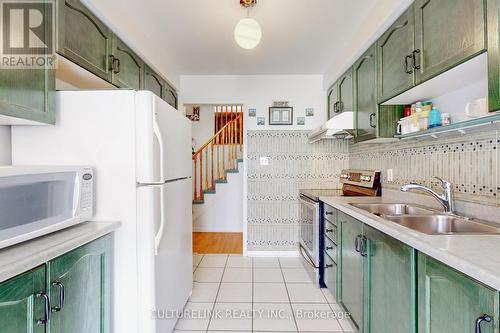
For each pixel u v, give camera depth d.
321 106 3.64
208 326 2.07
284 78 3.65
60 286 1.11
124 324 1.53
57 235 1.26
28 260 0.95
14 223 1.06
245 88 3.65
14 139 1.54
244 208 3.71
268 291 2.65
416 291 1.15
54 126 1.54
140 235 1.54
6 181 1.03
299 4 2.03
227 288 2.71
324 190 3.47
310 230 2.98
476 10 1.17
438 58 1.43
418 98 1.97
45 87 1.40
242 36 1.92
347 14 2.16
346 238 2.06
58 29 1.41
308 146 3.66
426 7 1.52
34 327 0.98
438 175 1.89
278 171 3.68
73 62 1.53
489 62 1.10
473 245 1.04
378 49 2.12
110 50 1.90
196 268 3.25
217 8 2.07
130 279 1.53
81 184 1.41
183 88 3.64
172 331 1.96
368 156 3.02
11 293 0.89
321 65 3.30
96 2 1.65
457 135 1.71
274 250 3.71
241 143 5.67
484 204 1.51
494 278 0.76
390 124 2.18
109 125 1.54
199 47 2.78
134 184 1.53
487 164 1.49
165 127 1.79
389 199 2.50
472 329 0.85
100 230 1.35
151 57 2.56
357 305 1.84
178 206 2.06
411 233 1.22
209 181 5.73
